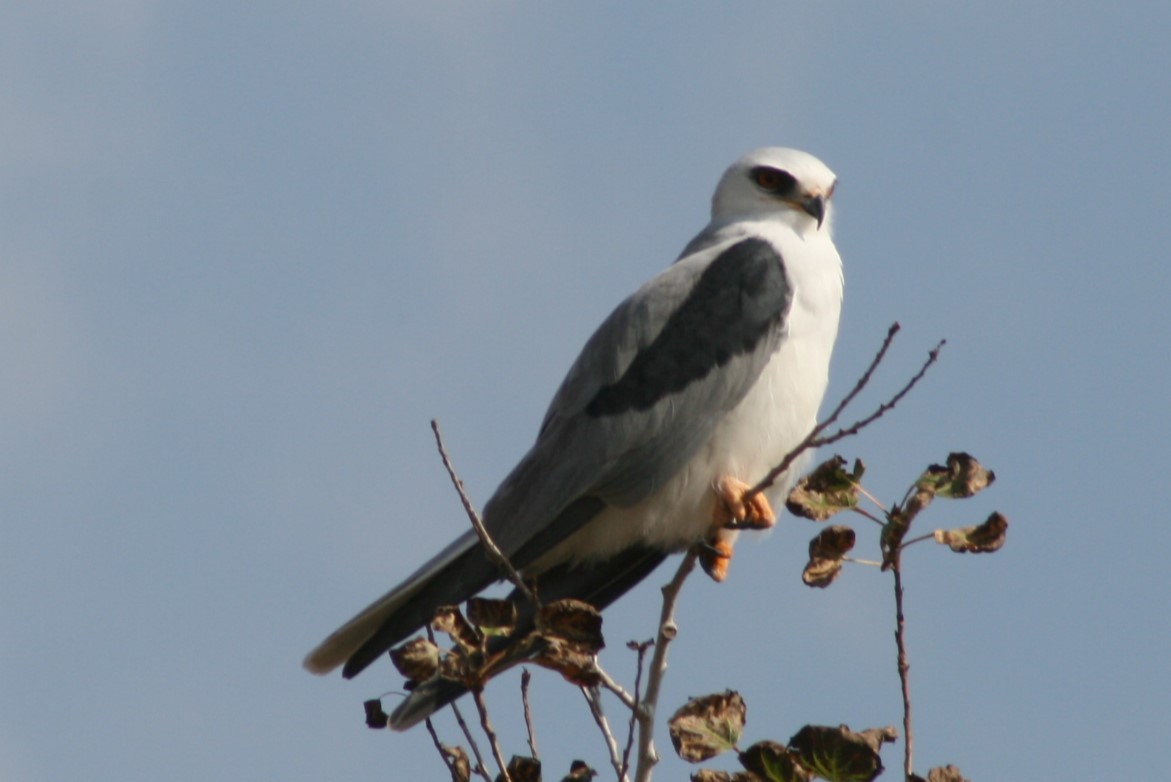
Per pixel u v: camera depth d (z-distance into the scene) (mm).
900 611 6852
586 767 7008
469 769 7035
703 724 6809
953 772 6547
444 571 9047
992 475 6895
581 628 6691
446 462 7074
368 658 8859
